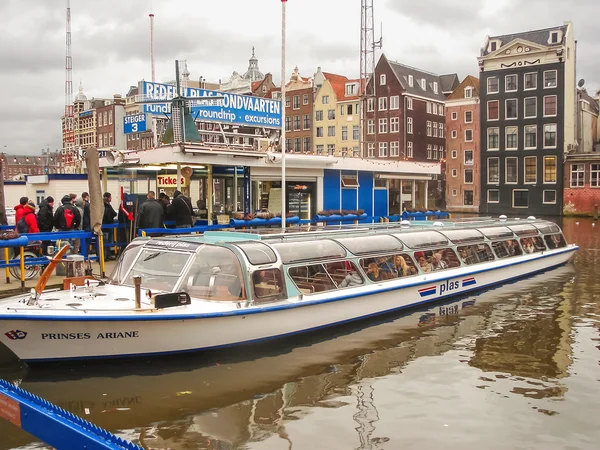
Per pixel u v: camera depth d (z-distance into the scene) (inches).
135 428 242.8
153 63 891.4
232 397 276.4
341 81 2549.2
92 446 167.6
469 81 2298.2
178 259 353.4
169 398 273.6
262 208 677.9
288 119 2583.7
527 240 641.0
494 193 2182.6
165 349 310.8
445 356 342.3
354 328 401.4
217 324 319.3
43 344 291.0
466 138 2290.8
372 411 262.7
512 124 2123.5
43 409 187.5
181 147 565.9
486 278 544.7
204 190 715.4
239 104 737.0
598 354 346.9
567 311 457.1
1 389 205.5
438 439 236.5
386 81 2305.6
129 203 581.3
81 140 2837.1
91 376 298.2
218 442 231.3
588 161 1961.1
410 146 2306.8
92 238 533.3
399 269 452.8
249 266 342.3
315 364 325.4
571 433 243.1
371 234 457.7
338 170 766.5
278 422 250.1
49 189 855.7
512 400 276.7
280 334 353.4
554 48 2003.0
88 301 316.8
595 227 1432.1
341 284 399.5
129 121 761.6
